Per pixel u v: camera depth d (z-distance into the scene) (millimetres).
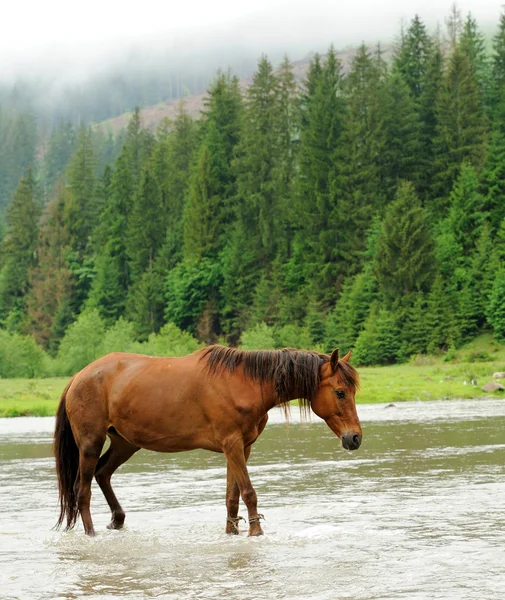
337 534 10406
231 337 116875
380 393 44656
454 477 15156
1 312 142125
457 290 100000
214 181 126875
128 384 11172
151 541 10438
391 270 99375
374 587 7902
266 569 8773
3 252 152125
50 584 8367
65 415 11656
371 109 119875
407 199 104312
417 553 9258
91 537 10773
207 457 20484
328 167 118625
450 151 116688
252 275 118562
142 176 138000
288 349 11172
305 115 130625
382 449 20000
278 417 34250
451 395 44688
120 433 11281
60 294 133375
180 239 132500
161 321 124562
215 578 8461
